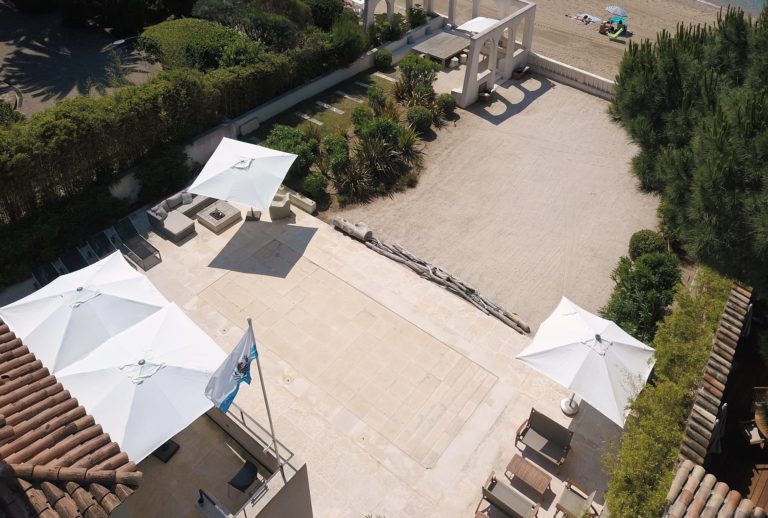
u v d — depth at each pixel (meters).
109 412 12.63
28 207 20.41
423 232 22.94
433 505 14.66
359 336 18.56
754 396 16.39
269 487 11.09
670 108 15.37
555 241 22.81
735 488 15.08
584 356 15.18
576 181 25.78
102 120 21.05
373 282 20.38
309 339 18.41
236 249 21.33
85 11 31.95
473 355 18.16
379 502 14.68
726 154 12.51
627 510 11.95
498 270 21.50
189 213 22.44
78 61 30.08
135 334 14.23
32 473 8.41
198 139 24.67
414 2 40.47
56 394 9.83
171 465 12.51
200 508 11.12
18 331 15.11
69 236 20.66
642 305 18.73
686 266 21.44
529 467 14.81
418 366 17.78
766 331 15.91
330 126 27.64
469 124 29.17
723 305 16.22
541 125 29.31
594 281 21.22
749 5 42.41
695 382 14.58
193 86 23.64
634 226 23.56
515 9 35.28
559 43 36.59
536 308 20.16
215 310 19.14
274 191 20.38
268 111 27.66
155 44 28.25
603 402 14.59
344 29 30.09
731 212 12.15
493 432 16.17
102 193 21.48
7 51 30.44
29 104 26.91
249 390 16.94
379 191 24.73
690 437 13.27
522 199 24.73
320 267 20.80
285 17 29.89
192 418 12.68
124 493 8.59
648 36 37.84
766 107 12.91
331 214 23.52
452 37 33.88
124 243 20.95
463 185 25.34
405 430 16.19
